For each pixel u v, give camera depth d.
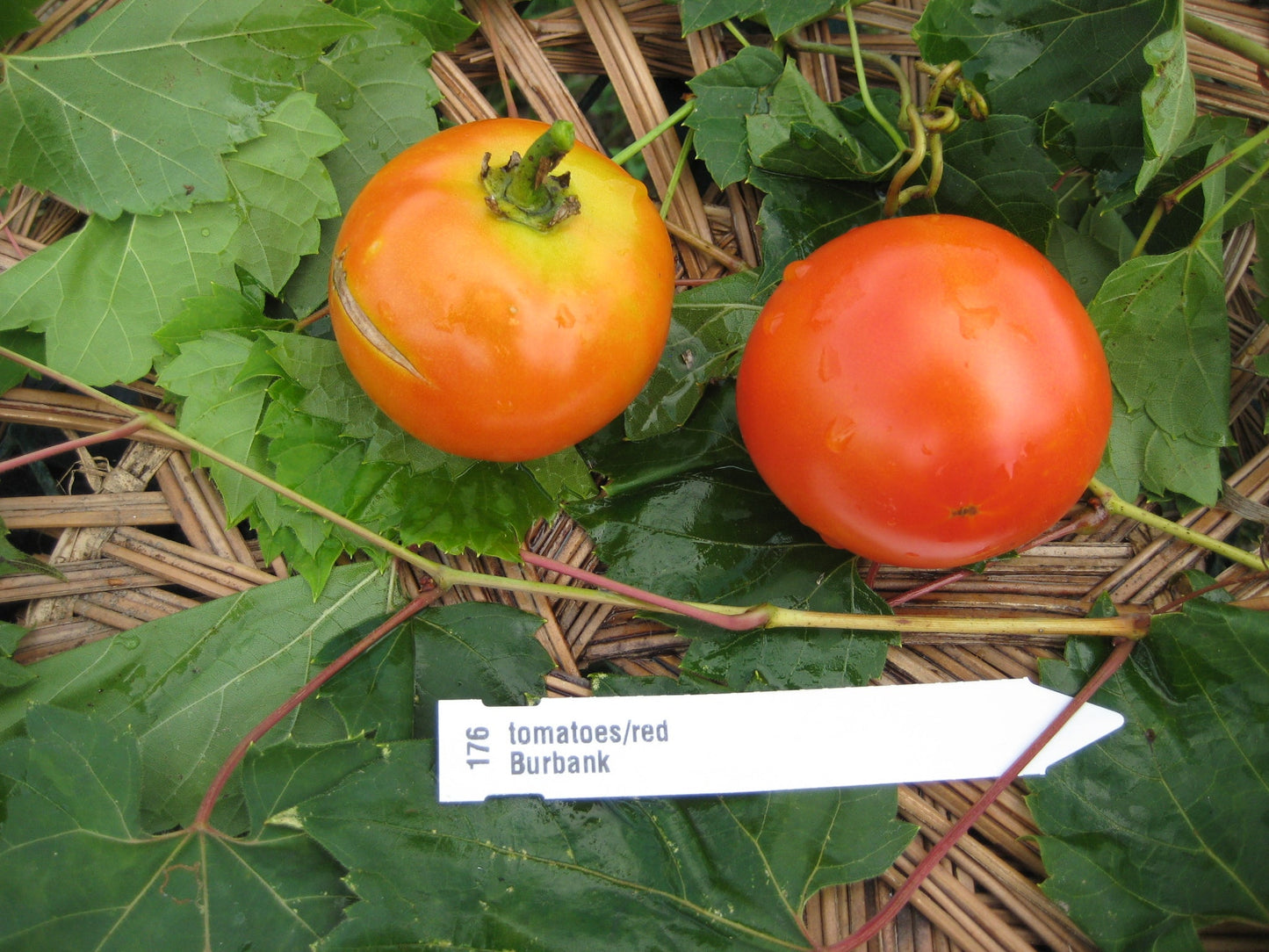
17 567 0.20
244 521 0.23
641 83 0.23
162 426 0.20
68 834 0.17
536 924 0.18
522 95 0.29
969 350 0.16
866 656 0.20
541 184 0.16
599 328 0.17
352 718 0.19
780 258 0.21
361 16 0.21
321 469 0.20
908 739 0.19
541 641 0.21
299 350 0.20
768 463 0.18
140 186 0.21
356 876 0.17
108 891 0.17
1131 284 0.20
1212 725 0.20
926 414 0.16
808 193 0.21
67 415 0.21
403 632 0.20
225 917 0.18
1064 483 0.17
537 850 0.18
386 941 0.17
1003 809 0.21
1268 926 0.19
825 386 0.16
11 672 0.19
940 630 0.20
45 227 0.22
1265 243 0.23
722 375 0.21
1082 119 0.21
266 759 0.18
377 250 0.16
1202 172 0.19
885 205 0.20
